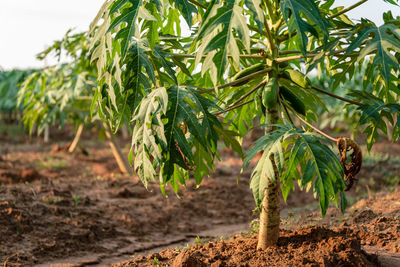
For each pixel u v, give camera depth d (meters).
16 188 7.68
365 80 3.78
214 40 2.65
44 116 10.10
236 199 9.38
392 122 3.45
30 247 5.65
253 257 3.41
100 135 11.34
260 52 3.45
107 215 7.31
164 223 7.52
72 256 5.70
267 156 2.93
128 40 2.94
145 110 3.02
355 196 9.25
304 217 6.09
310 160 2.87
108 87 3.33
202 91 3.31
